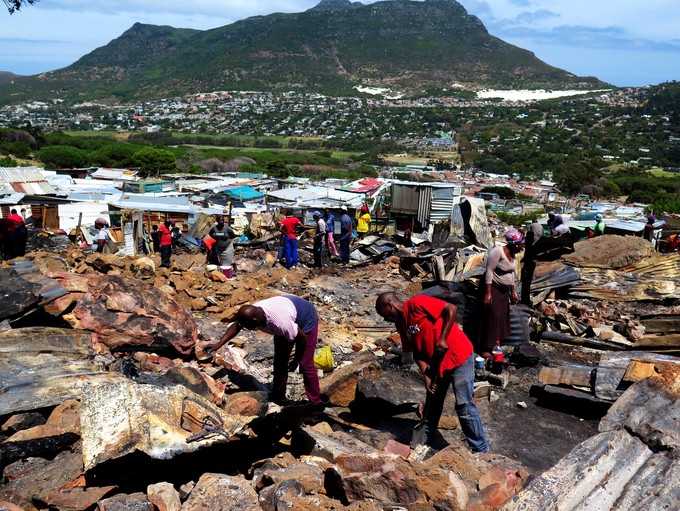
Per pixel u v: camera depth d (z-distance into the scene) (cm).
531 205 5938
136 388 400
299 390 589
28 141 8862
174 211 2697
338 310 970
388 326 883
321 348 660
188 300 872
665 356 612
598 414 567
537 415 568
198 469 404
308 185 5231
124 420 382
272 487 353
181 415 402
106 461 364
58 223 2408
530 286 920
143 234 1867
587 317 870
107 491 354
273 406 513
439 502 336
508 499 348
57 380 471
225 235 1135
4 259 955
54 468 376
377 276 1269
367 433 480
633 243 1195
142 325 607
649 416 420
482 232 1501
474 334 651
